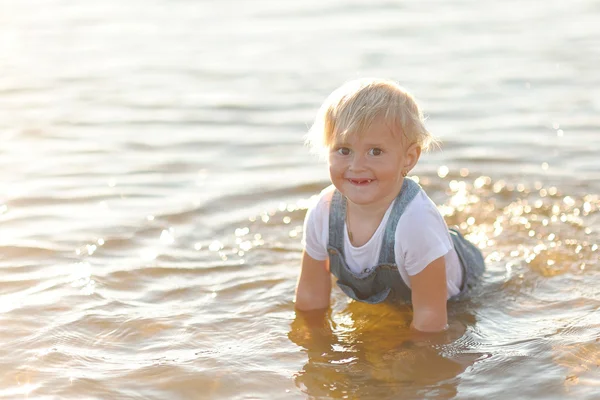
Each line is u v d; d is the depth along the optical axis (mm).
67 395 2949
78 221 4680
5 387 2994
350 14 11336
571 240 4426
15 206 4887
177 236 4523
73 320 3520
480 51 9086
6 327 3439
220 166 5676
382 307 3760
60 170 5531
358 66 8461
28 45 9500
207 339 3398
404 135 3334
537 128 6371
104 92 7574
